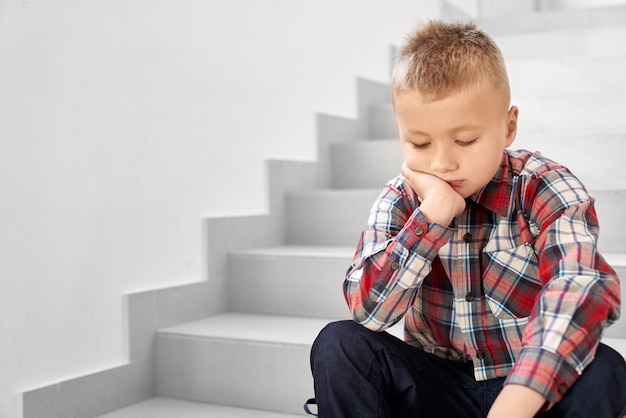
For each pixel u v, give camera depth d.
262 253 2.32
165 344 2.08
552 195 1.12
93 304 1.94
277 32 2.71
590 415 0.97
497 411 0.94
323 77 3.00
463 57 1.04
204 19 2.34
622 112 2.94
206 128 2.36
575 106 3.00
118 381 1.98
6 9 1.70
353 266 1.21
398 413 1.16
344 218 2.55
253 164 2.58
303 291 2.26
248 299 2.36
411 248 1.11
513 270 1.16
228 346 1.97
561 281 0.99
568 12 4.12
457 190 1.13
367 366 1.11
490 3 4.39
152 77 2.13
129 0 2.05
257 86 2.60
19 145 1.73
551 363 0.94
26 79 1.75
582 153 2.40
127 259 2.05
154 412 1.93
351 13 3.22
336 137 2.98
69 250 1.87
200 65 2.33
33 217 1.77
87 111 1.92
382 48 3.51
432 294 1.23
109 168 1.99
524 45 4.03
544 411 0.98
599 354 1.00
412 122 1.07
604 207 2.09
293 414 1.88
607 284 1.00
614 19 4.03
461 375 1.21
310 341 1.89
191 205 2.29
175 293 2.17
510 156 1.21
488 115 1.06
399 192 1.26
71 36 1.88
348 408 1.10
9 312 1.70
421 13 3.92
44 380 1.80
